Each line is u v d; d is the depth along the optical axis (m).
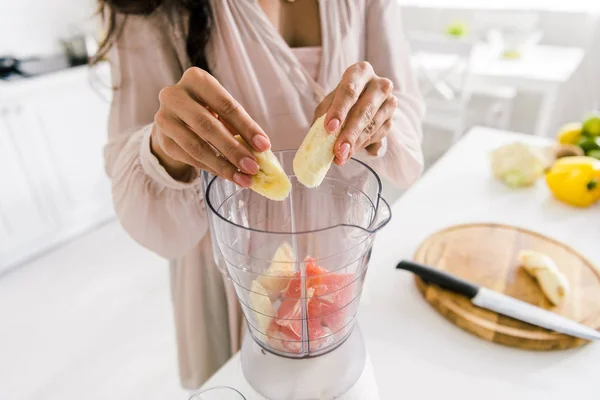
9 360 1.40
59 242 1.94
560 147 0.94
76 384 1.31
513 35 2.03
